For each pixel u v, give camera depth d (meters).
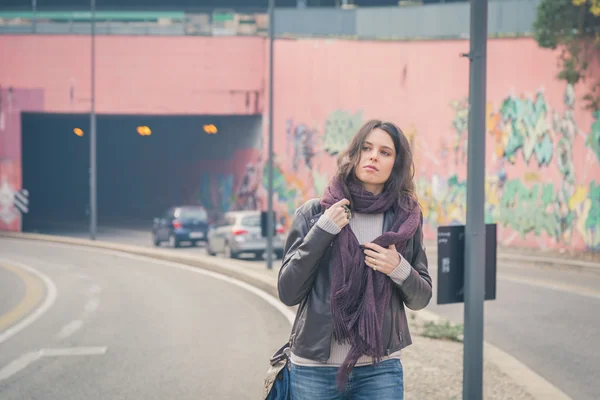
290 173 33.66
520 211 26.05
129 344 9.50
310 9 33.81
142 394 7.00
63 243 31.61
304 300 3.21
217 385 7.33
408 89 30.33
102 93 35.91
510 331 10.64
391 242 3.08
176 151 43.75
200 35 35.38
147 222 46.69
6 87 36.03
